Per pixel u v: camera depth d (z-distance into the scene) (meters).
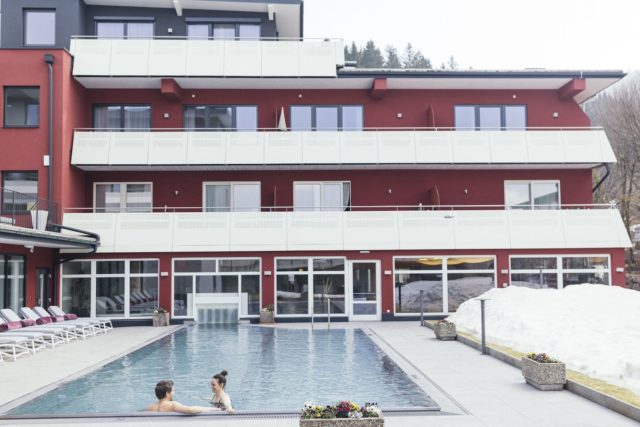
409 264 24.80
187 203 26.72
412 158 25.77
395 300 24.67
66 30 26.42
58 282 23.97
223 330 21.73
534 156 26.00
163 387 9.83
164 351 16.59
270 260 24.52
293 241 24.47
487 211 25.08
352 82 26.59
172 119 26.83
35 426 8.88
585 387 10.25
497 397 10.39
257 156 25.42
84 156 24.89
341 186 27.09
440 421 8.89
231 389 11.65
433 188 26.53
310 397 10.89
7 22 26.39
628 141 49.56
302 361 14.74
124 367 14.15
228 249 24.30
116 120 26.88
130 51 25.41
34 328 17.95
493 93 27.69
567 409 9.48
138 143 25.23
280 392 11.34
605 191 50.62
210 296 24.39
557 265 25.00
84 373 13.38
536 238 24.86
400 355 15.36
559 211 25.17
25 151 23.80
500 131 26.20
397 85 27.12
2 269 19.55
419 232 24.77
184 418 9.28
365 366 13.89
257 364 14.41
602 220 25.14
